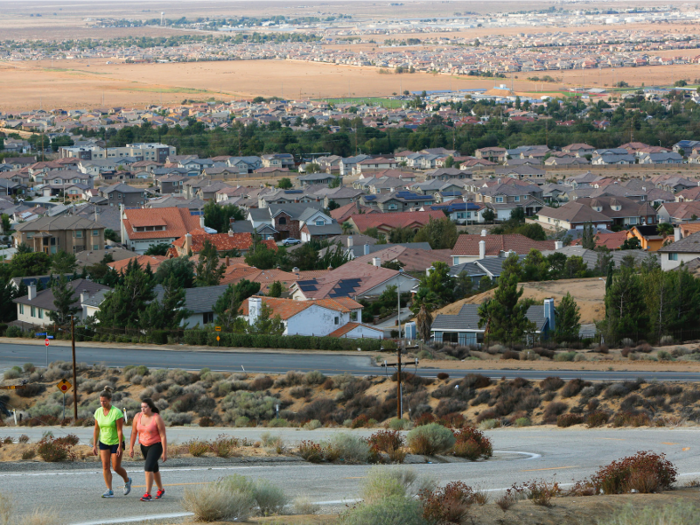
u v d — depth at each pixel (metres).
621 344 88.38
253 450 34.69
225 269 133.88
